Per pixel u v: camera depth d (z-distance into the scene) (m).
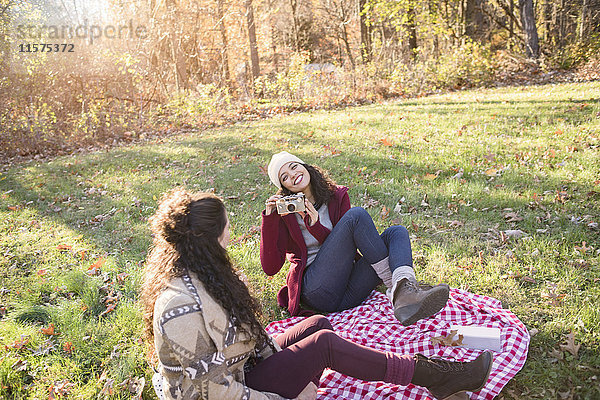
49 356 3.18
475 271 3.69
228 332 1.91
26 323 3.65
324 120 10.60
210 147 9.16
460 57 15.03
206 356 1.83
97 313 3.75
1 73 13.30
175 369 1.86
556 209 4.58
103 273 4.31
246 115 13.66
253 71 19.69
